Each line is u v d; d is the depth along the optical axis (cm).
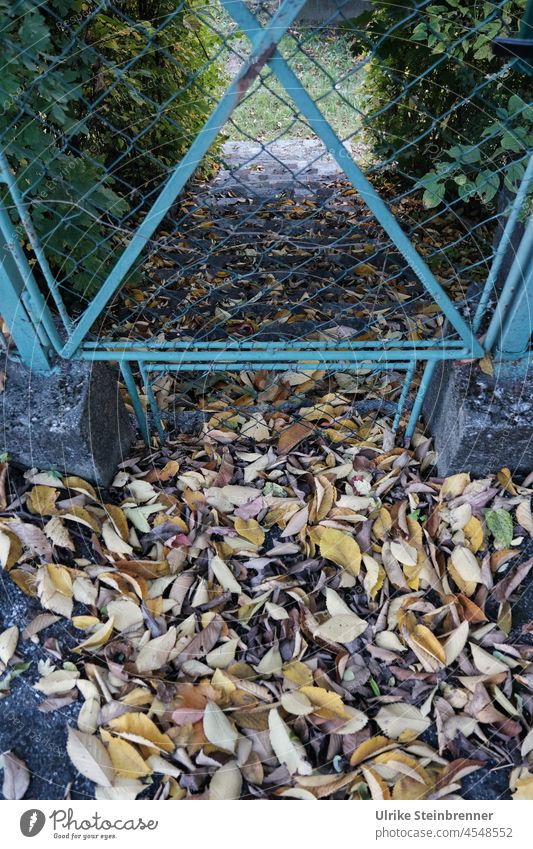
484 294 141
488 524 152
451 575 149
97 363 161
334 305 247
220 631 139
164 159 304
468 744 124
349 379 206
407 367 160
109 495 166
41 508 153
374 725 127
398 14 234
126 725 123
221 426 189
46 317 146
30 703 129
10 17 122
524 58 116
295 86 107
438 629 141
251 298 255
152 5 262
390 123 308
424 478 172
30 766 122
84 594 142
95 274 191
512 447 154
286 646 138
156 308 247
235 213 321
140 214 301
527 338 147
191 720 124
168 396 202
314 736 124
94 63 204
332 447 181
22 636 137
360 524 158
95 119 239
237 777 118
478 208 302
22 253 136
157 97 284
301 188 348
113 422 171
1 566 145
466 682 130
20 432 149
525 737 124
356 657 136
